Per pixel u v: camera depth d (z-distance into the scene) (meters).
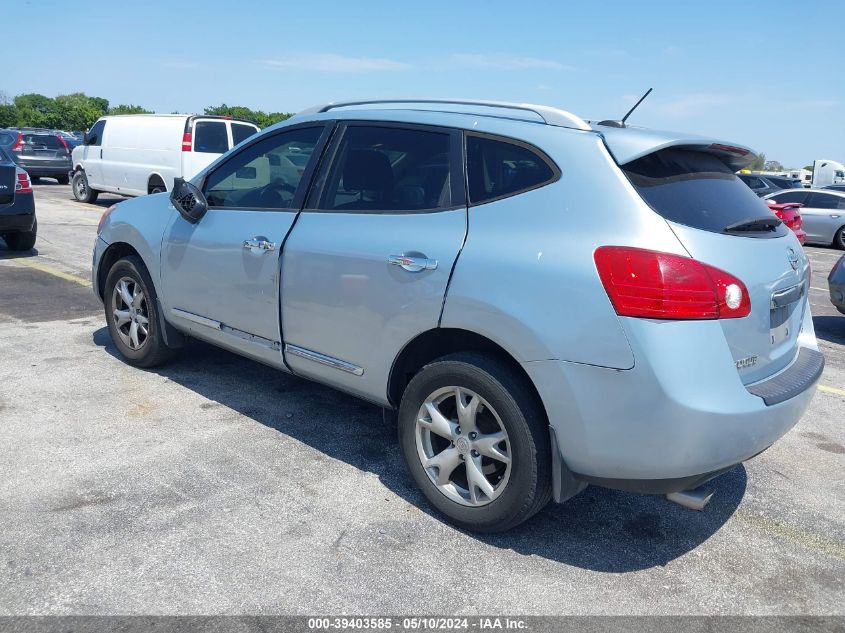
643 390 2.71
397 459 3.99
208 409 4.56
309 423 4.42
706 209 3.00
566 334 2.82
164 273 4.71
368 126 3.74
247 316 4.14
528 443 2.99
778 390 3.02
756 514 3.62
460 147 3.34
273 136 4.22
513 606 2.79
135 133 15.12
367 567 2.99
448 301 3.13
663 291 2.69
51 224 13.13
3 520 3.20
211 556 3.01
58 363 5.32
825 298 10.24
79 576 2.84
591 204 2.90
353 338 3.56
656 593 2.92
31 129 25.33
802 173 37.22
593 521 3.48
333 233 3.64
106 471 3.69
